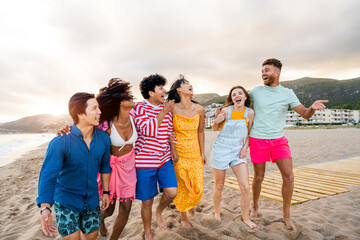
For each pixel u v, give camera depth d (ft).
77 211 5.81
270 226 9.49
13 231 10.69
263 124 9.45
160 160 8.16
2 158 42.80
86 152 5.92
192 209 10.86
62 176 5.78
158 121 7.57
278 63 9.34
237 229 9.30
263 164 9.70
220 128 10.41
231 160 9.57
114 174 7.42
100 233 9.41
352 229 9.12
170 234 8.98
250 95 10.16
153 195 8.12
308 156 30.25
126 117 7.23
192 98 10.04
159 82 8.17
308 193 13.44
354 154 30.71
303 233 8.73
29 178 23.47
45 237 9.60
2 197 16.79
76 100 5.75
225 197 13.35
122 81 7.38
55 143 5.56
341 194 13.34
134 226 10.23
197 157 9.21
